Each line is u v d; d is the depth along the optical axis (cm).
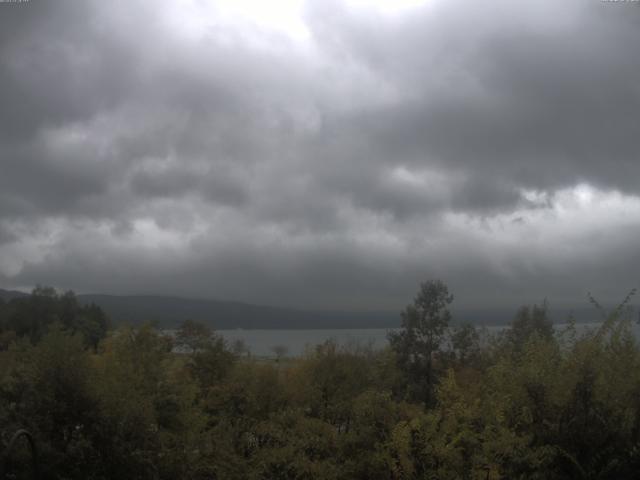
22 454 800
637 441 841
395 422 938
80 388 888
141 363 1130
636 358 921
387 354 2381
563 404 859
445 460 840
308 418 1131
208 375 1524
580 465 820
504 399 873
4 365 1050
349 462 912
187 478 966
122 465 868
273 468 959
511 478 809
